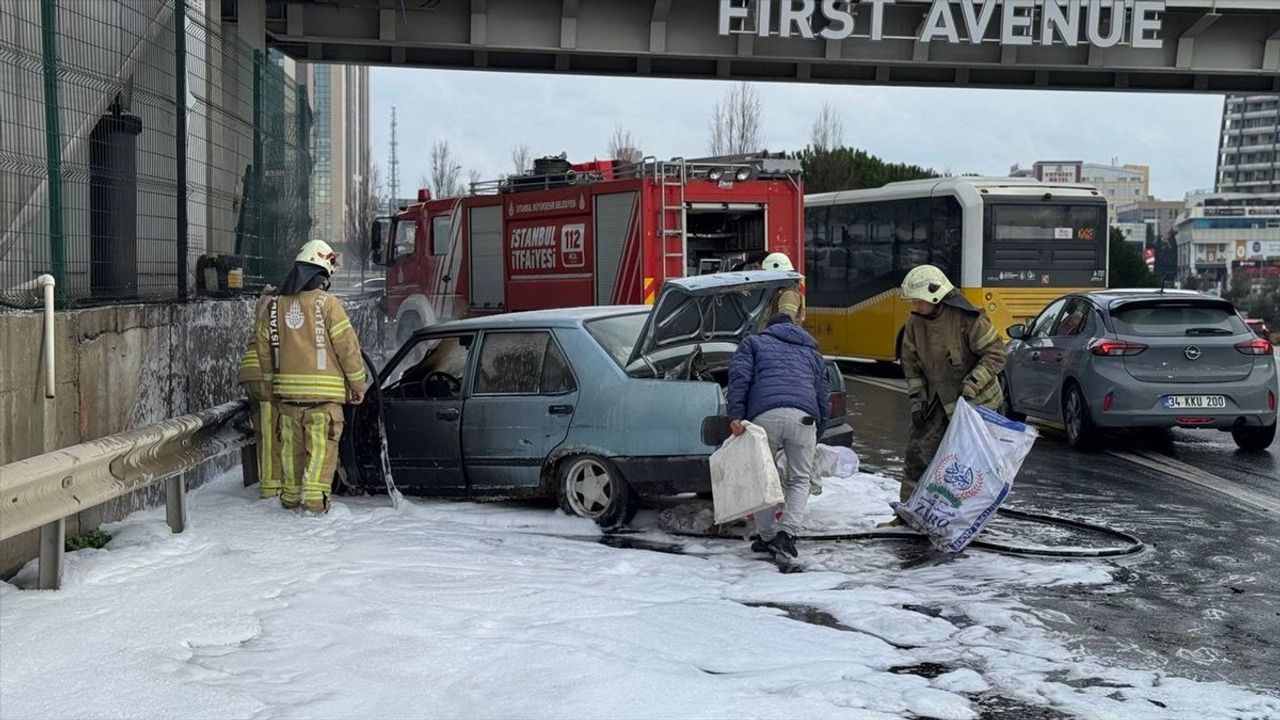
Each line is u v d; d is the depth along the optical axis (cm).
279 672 533
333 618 613
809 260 2695
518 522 905
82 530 793
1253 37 2633
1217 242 17688
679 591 705
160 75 1041
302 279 908
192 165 1110
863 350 2533
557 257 1872
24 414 717
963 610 680
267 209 1450
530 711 489
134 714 480
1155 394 1299
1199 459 1287
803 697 519
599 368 906
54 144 823
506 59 2655
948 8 2417
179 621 600
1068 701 529
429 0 2328
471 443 945
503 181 1988
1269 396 1310
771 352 809
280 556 756
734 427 791
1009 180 2342
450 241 2114
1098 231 2317
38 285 788
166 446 809
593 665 542
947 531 820
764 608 670
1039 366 1455
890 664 577
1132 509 1005
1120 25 2469
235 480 1091
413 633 593
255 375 948
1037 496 1066
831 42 2544
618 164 1884
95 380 830
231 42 1278
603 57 2684
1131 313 1341
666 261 1733
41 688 505
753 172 1775
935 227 2352
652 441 877
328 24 2405
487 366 955
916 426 884
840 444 933
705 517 923
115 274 920
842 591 713
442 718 481
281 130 1554
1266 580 761
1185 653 605
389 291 2308
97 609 619
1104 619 666
